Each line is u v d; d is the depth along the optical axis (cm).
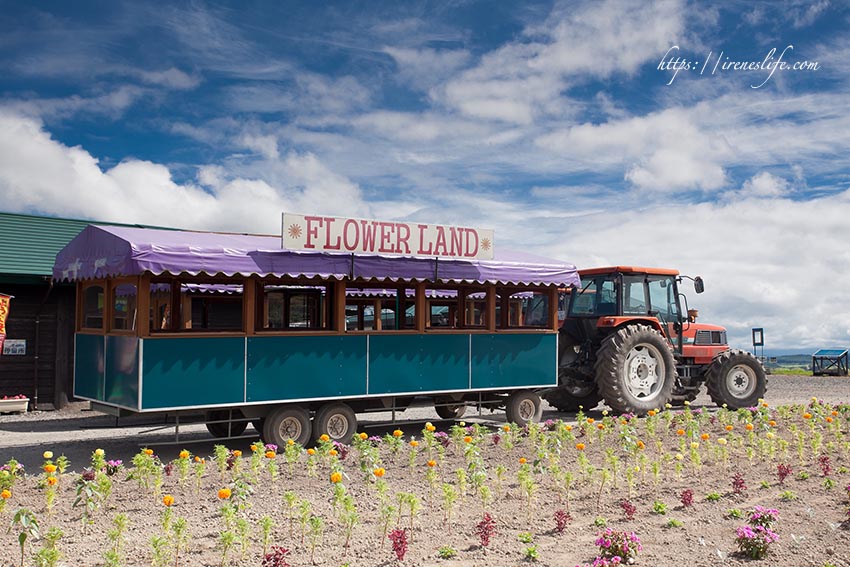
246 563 545
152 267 925
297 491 770
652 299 1553
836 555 567
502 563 552
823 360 2931
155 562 526
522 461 768
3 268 1488
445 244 1151
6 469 784
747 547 567
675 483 809
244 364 1011
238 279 1181
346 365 1095
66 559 548
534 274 1243
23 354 1544
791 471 863
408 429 1294
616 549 551
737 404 1583
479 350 1226
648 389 1475
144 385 943
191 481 802
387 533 620
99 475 723
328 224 1044
